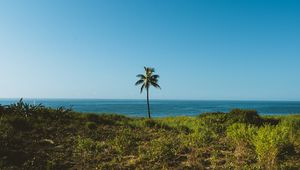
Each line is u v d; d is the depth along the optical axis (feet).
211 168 43.52
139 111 436.76
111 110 459.73
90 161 46.24
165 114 355.77
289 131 61.62
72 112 89.51
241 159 46.70
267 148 44.75
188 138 61.93
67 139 59.16
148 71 198.59
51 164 43.80
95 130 70.33
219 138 62.75
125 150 51.49
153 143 55.36
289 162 44.70
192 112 411.54
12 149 49.14
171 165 44.80
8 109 77.05
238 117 90.38
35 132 62.44
